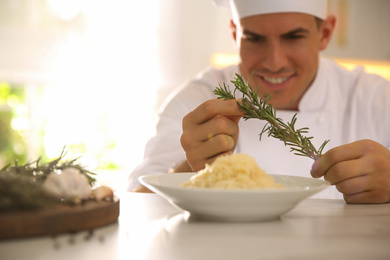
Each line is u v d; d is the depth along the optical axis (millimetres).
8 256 580
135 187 1574
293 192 740
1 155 3416
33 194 712
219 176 800
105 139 3684
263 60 1683
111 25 3670
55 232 688
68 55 3570
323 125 1891
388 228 761
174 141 1899
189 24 3867
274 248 626
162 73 3809
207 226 759
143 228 743
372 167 1021
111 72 3680
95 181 904
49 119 3555
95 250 611
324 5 1731
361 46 4219
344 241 670
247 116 1065
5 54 3436
